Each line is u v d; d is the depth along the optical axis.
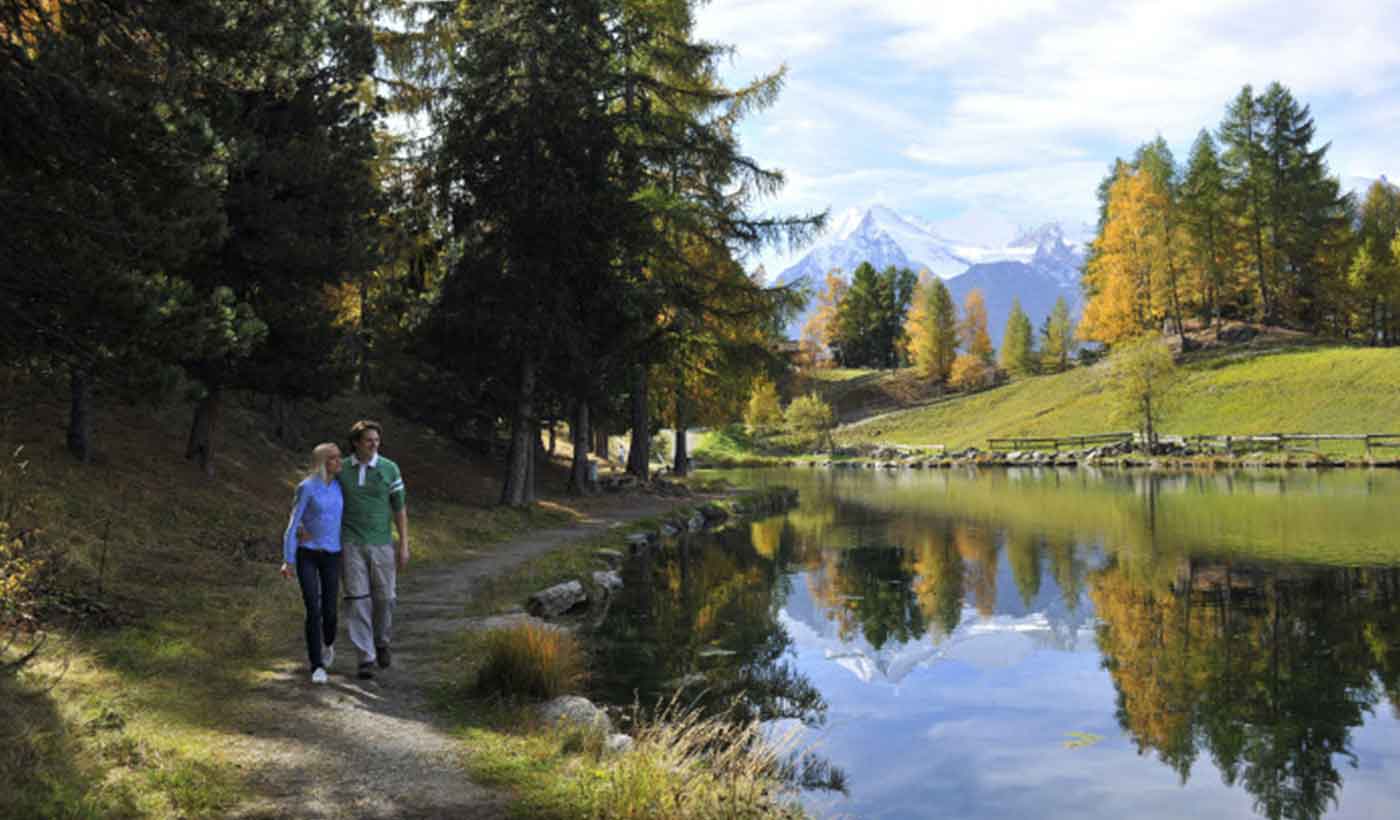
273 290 14.44
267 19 9.43
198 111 8.41
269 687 6.85
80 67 7.27
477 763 5.40
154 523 12.11
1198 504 28.03
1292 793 6.20
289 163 13.84
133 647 7.21
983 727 7.69
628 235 21.52
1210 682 9.04
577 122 20.83
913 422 85.81
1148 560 17.08
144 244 7.86
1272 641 10.68
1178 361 69.50
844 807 5.88
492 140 20.50
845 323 129.38
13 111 6.85
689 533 23.17
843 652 10.41
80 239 7.45
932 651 10.49
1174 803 6.02
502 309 20.22
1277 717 7.89
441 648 8.51
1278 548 18.17
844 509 30.48
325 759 5.37
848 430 89.81
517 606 10.98
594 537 18.69
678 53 25.80
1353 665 9.55
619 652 10.21
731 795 5.14
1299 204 73.25
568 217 20.11
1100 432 64.06
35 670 6.12
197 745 5.39
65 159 7.18
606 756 5.73
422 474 23.08
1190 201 72.19
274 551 12.76
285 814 4.55
